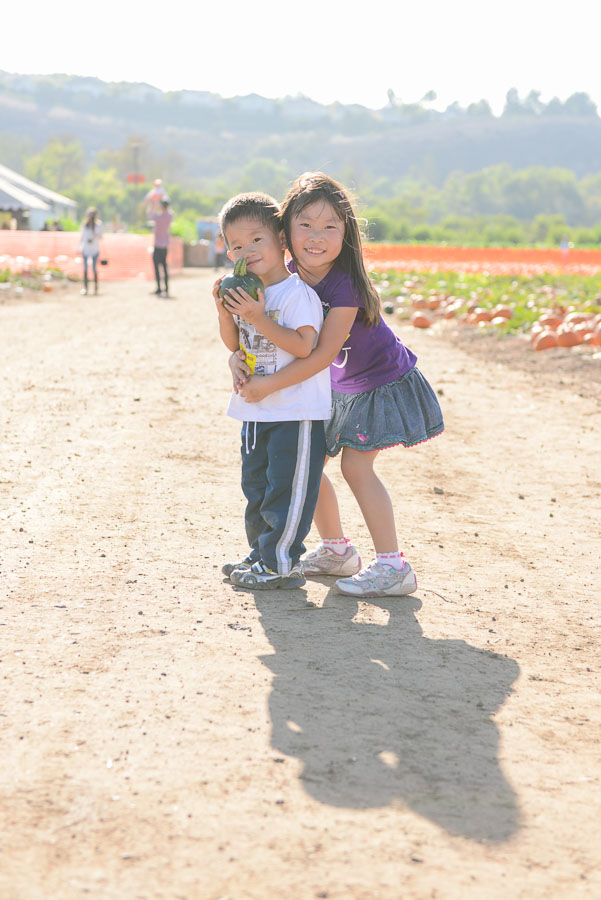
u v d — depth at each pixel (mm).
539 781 2123
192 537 3846
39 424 5891
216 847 1802
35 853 1759
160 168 160750
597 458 5715
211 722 2283
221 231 3184
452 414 6934
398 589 3312
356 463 3340
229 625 2934
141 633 2818
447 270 29938
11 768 2043
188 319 13289
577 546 4055
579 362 9484
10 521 3904
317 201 3047
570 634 3057
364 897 1684
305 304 3082
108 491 4469
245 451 3285
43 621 2871
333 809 1950
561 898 1719
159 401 6832
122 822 1866
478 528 4266
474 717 2410
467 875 1766
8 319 12562
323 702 2424
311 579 3545
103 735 2199
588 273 30406
